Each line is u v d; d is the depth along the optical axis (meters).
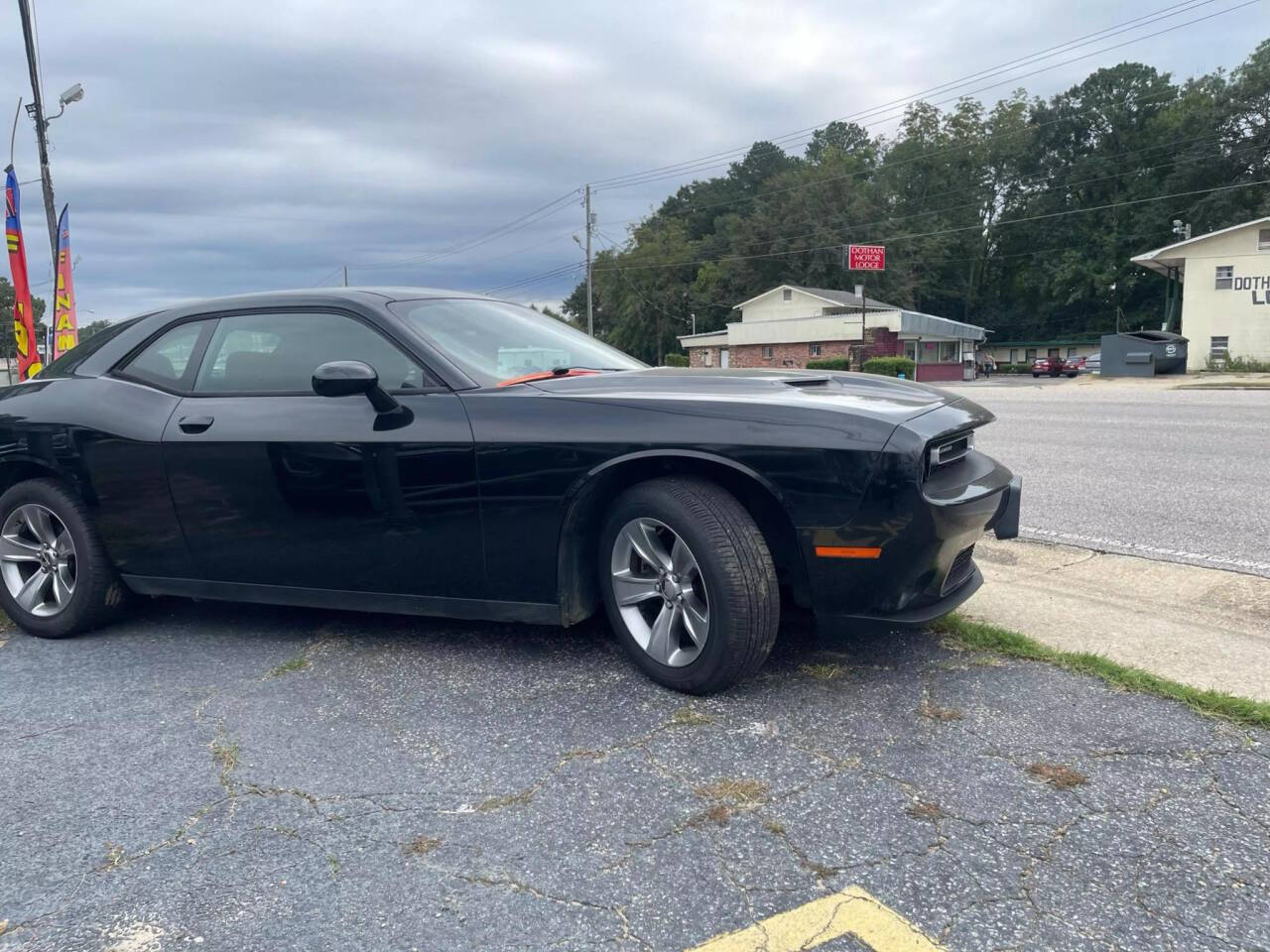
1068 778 2.32
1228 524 5.51
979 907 1.83
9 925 1.88
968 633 3.31
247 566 3.46
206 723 2.85
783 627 3.53
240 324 3.60
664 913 1.84
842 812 2.20
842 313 52.72
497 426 2.99
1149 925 1.76
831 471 2.64
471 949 1.76
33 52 17.44
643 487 2.88
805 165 77.12
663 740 2.62
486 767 2.50
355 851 2.11
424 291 3.75
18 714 2.98
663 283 68.81
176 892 1.97
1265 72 54.47
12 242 13.00
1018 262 72.31
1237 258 36.00
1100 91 66.94
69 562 3.76
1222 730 2.56
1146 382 29.53
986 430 11.50
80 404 3.67
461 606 3.18
